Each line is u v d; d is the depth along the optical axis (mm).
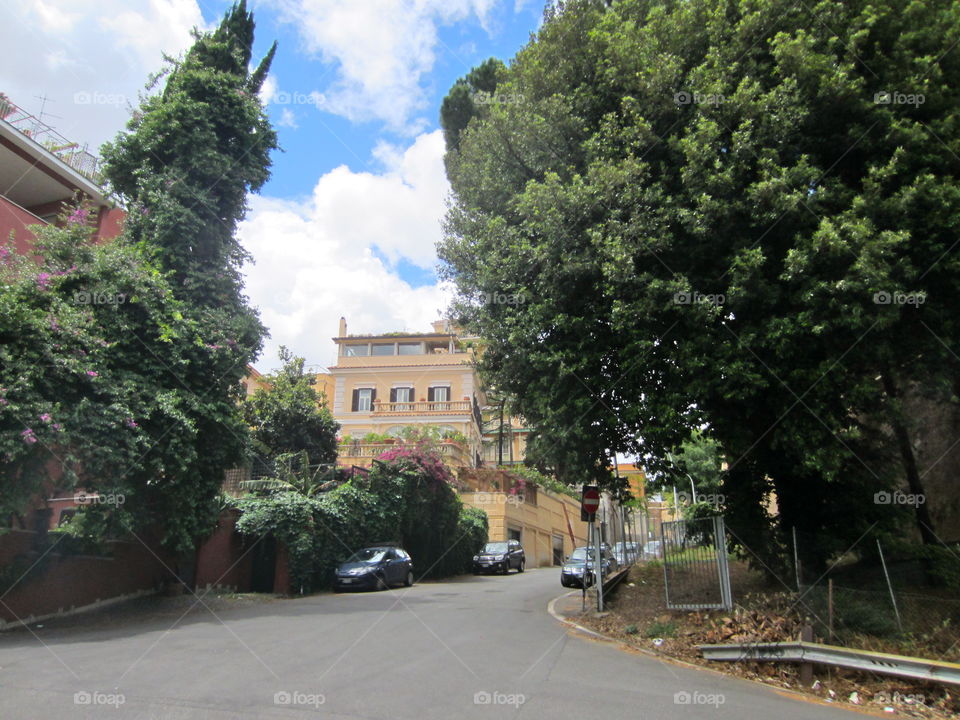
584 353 11820
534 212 11852
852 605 9672
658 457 12867
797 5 10539
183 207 15375
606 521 36969
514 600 17484
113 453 11945
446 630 11391
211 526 15641
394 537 24328
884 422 11055
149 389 13133
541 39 13867
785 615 10039
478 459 42375
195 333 14398
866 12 9992
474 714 6086
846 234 9062
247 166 16938
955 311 9781
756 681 8680
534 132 12922
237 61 18000
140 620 12617
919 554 11727
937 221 9172
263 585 19422
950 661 8312
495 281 12875
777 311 10320
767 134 10094
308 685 6957
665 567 12891
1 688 6707
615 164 11562
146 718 5684
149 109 16156
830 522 12523
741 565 15242
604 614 13773
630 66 11773
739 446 11664
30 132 21969
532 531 40281
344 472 24875
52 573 12828
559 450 13039
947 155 9602
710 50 10844
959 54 9891
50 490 12195
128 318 13484
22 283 12016
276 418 27797
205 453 14703
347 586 19844
